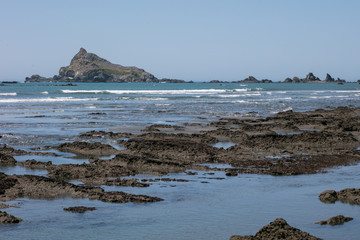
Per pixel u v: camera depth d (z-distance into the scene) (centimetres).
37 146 2794
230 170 2112
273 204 1540
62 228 1285
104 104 6838
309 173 2080
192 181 1895
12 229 1274
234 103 7319
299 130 3772
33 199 1581
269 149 2666
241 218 1379
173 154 2473
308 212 1448
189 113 5353
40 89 13712
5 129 3609
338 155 2547
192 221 1348
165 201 1577
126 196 1603
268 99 8638
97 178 1903
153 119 4588
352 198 1603
